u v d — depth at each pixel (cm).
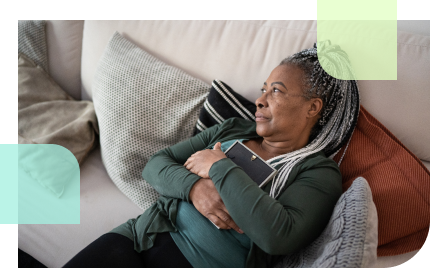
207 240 82
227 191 76
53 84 146
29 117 130
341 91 90
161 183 92
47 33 150
